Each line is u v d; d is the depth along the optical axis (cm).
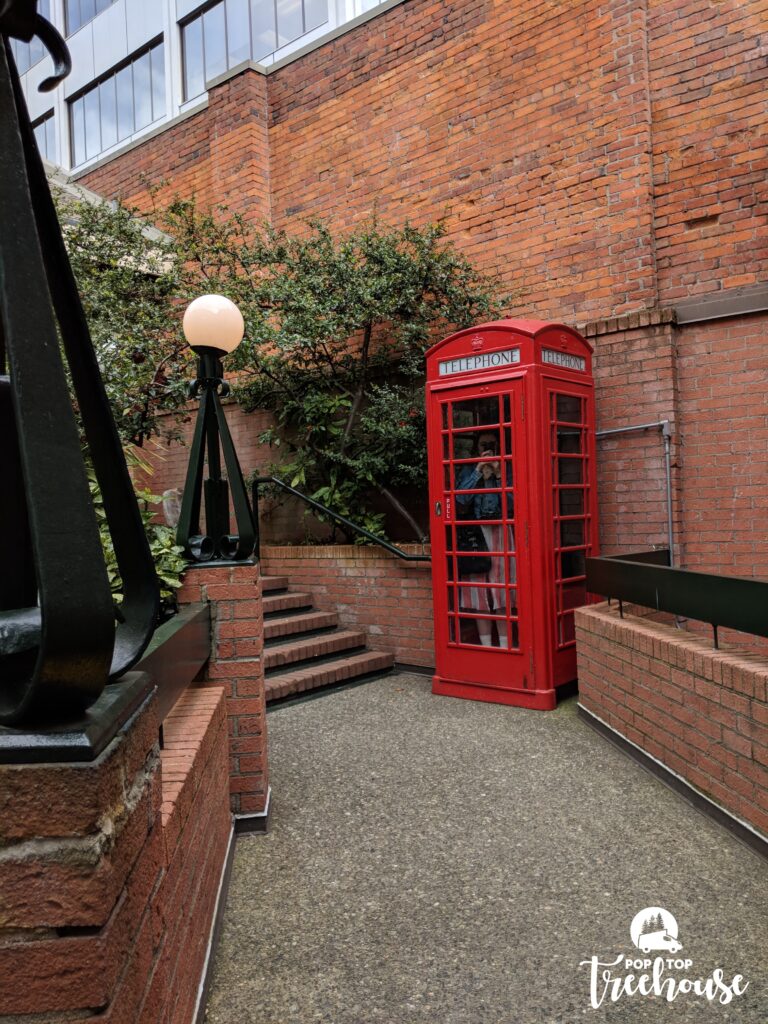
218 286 768
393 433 729
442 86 809
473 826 367
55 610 96
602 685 508
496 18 768
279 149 953
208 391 387
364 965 252
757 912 277
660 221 681
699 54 662
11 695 112
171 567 365
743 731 334
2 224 101
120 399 665
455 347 630
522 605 593
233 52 1126
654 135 684
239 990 240
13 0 95
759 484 628
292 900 298
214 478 388
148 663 202
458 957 255
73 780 102
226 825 326
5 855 101
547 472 593
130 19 1285
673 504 648
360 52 873
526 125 750
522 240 754
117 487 127
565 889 301
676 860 322
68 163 1405
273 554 816
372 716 574
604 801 392
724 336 643
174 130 1063
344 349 802
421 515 802
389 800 404
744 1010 223
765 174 635
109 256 765
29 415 99
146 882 132
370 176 866
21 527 133
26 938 102
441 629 637
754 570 629
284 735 530
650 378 660
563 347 621
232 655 367
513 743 498
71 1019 102
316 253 827
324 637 719
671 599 413
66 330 117
